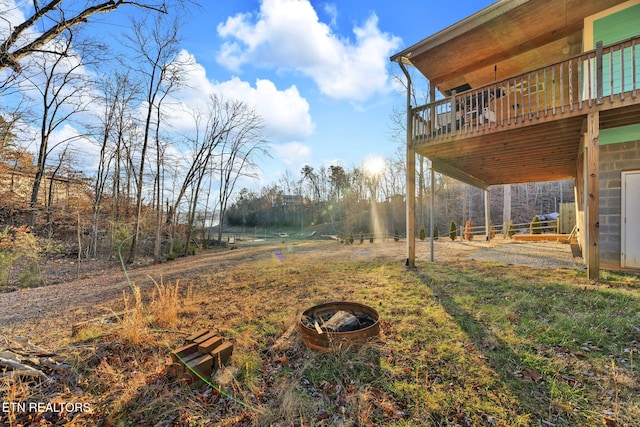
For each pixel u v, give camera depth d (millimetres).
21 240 9133
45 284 9367
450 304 4285
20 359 2656
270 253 14484
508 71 8375
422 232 16766
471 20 6117
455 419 2020
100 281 9234
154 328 3785
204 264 11641
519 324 3445
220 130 18875
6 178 11273
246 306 4832
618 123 5410
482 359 2742
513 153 7691
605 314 3549
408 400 2244
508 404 2135
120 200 17562
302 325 3217
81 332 3805
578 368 2520
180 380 2514
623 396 2148
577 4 5781
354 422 2041
